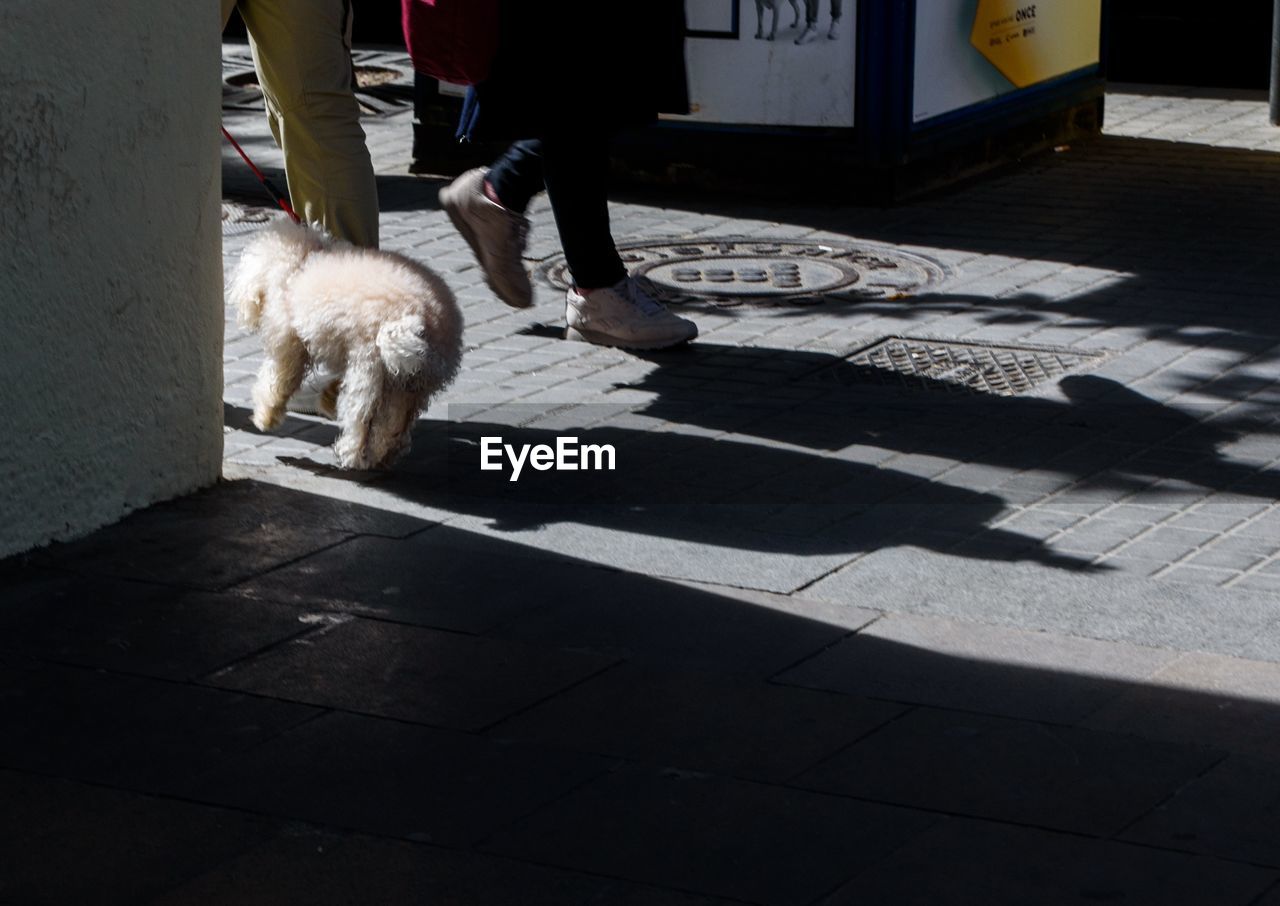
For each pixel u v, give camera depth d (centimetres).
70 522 533
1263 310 787
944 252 906
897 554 520
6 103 489
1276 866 344
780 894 336
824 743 401
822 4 1000
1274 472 586
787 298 823
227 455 618
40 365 515
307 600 489
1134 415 647
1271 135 1215
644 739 404
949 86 1055
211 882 343
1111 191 1043
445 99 1095
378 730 411
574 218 728
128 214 536
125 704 425
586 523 550
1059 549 522
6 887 341
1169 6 1456
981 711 416
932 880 340
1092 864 345
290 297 584
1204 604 480
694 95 1045
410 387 575
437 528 546
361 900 336
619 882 341
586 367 719
